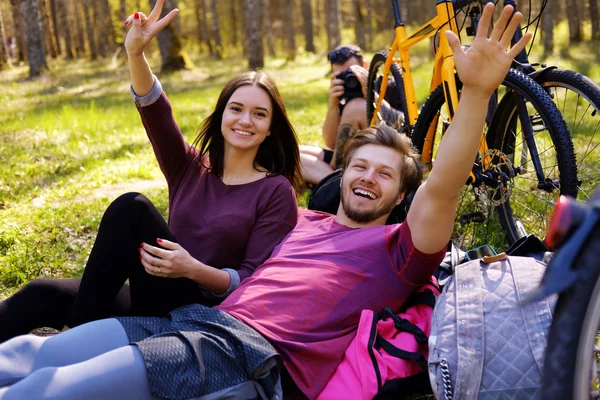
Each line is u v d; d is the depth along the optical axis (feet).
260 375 7.47
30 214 16.69
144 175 21.65
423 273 8.53
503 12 7.13
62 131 31.32
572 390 5.07
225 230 9.39
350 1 143.02
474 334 7.45
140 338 7.69
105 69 82.69
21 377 7.07
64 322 8.70
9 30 126.62
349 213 9.23
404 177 9.36
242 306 8.09
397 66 14.80
